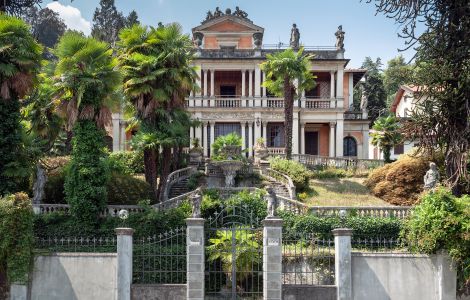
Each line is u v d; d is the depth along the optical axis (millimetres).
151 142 25047
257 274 16547
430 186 20625
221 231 17312
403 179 28062
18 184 21062
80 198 20141
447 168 18016
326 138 47312
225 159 31672
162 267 16797
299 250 17719
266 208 21297
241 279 16266
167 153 26344
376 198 28969
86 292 15219
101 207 20531
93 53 20719
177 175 31234
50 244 18828
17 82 19578
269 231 15047
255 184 30859
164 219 20250
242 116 44750
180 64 26609
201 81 44875
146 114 26000
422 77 18188
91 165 20375
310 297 14984
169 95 26281
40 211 21703
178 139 26625
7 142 19766
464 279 14547
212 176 31750
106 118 20719
